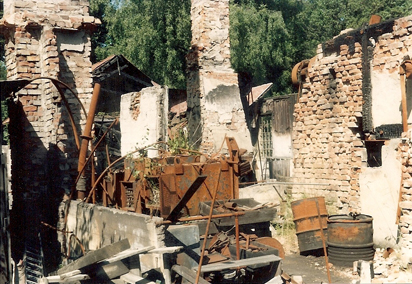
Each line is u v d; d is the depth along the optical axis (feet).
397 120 34.30
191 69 50.72
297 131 43.24
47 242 36.78
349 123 37.91
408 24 33.22
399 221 30.45
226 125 49.32
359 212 36.09
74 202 34.47
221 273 24.50
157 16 85.20
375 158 37.68
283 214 40.78
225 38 50.72
